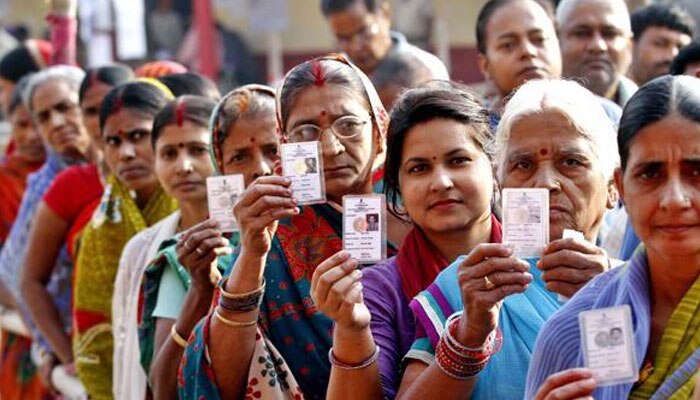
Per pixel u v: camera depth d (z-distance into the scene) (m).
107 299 6.43
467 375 3.94
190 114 5.79
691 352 3.42
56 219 7.34
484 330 3.88
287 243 4.75
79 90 7.53
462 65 15.53
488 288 3.82
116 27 14.20
